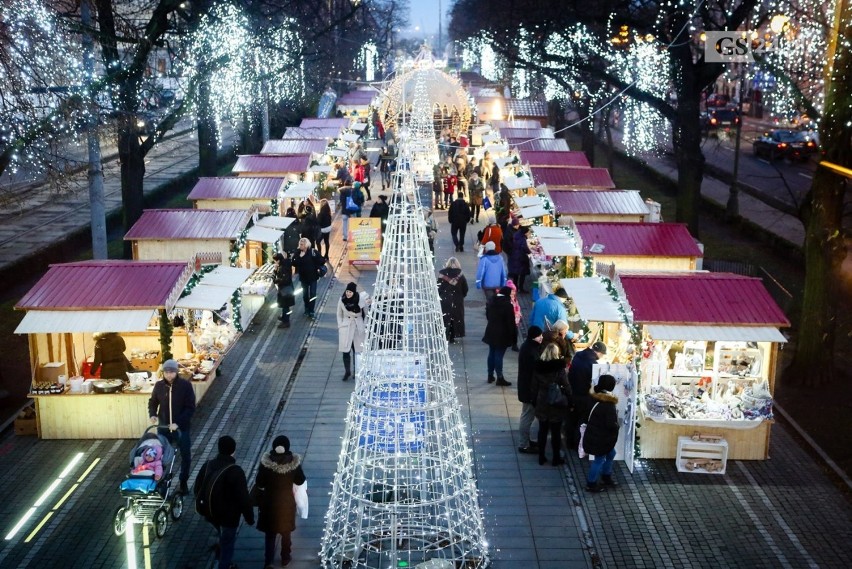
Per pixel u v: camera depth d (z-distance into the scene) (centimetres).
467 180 3456
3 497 1299
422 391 1144
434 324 1105
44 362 1545
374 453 1116
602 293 1538
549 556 1145
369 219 2589
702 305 1416
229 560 1068
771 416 1392
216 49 2748
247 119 4019
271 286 2275
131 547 1158
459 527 1176
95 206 2058
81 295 1491
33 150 1788
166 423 1290
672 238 1938
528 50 3219
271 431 1523
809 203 1753
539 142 3462
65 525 1224
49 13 1852
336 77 5641
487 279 2083
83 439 1492
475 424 1555
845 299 2292
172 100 2911
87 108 1803
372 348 1096
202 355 1691
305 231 2442
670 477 1369
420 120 3719
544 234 2048
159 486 1184
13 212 3362
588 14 2866
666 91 3641
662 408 1397
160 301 1477
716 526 1227
